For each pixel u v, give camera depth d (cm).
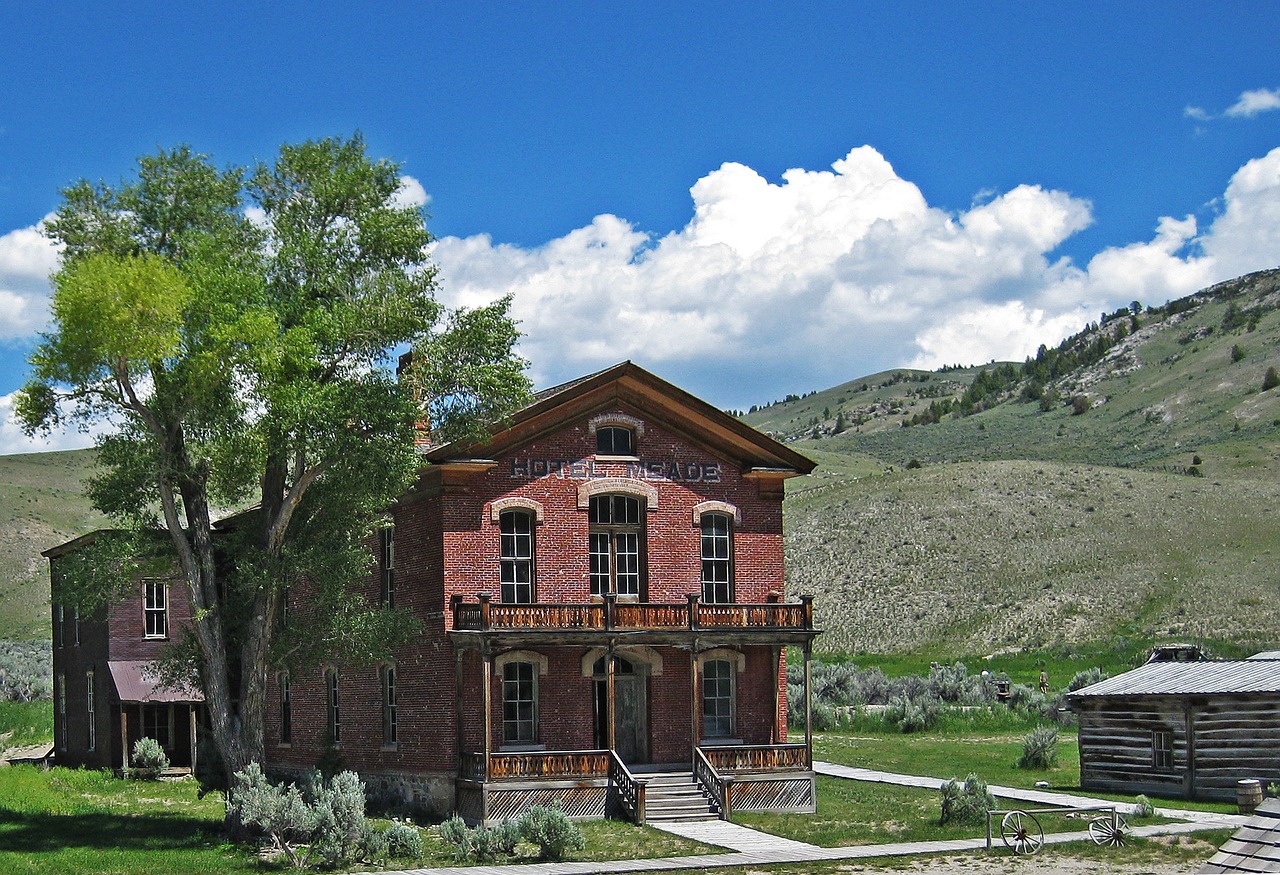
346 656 3575
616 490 3906
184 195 3481
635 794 3497
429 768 3759
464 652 3728
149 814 3753
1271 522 11881
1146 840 3039
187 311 3209
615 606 3703
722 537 4041
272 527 3438
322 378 3469
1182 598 10288
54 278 3198
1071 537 12012
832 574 12162
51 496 16300
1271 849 1945
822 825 3450
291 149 3566
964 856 2969
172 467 3344
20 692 7594
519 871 2838
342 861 2969
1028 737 4697
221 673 3425
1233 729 3719
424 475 3812
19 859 2934
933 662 9619
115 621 4878
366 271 3534
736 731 3962
